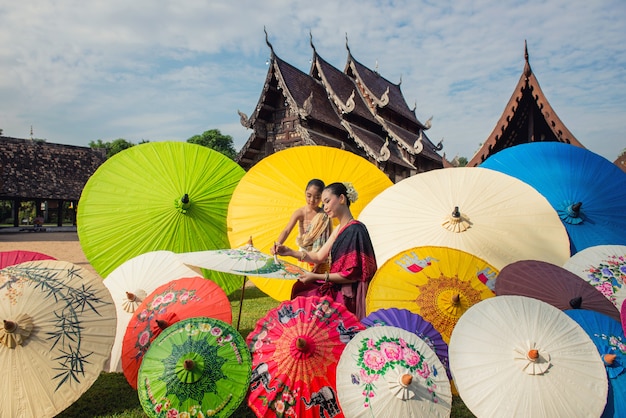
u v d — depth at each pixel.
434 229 5.80
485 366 3.55
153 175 7.90
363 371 3.44
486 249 5.52
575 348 3.57
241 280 8.08
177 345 3.72
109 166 7.84
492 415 3.36
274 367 3.66
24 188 38.97
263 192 7.49
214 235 8.07
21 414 3.54
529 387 3.39
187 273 5.33
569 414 3.30
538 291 4.55
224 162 8.46
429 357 3.58
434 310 4.48
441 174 6.40
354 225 4.52
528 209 5.92
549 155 7.48
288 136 23.33
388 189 6.49
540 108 12.22
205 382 3.54
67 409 4.26
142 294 5.05
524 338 3.59
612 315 4.43
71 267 4.36
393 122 29.09
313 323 3.80
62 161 43.28
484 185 6.12
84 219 7.64
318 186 5.11
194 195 7.96
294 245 7.07
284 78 22.81
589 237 6.58
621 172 7.27
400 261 4.86
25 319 3.78
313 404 3.49
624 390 3.58
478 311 3.84
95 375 3.82
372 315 4.16
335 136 24.42
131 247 7.65
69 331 3.88
